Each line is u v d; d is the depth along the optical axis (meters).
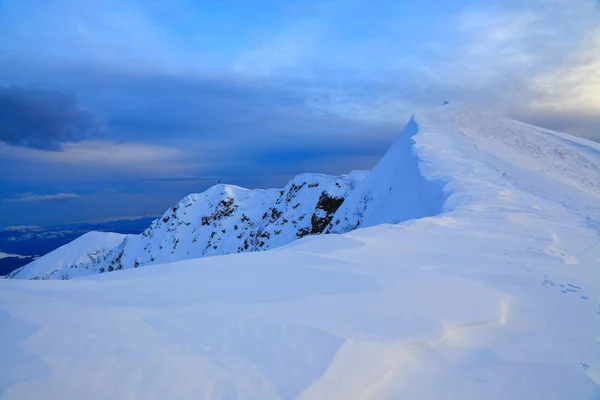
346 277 7.04
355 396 3.34
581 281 7.82
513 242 11.29
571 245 11.40
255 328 4.26
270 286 6.36
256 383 3.18
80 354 3.22
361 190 41.75
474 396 3.67
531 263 9.09
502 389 3.82
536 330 5.34
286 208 86.88
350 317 4.89
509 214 15.45
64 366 3.01
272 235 82.00
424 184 25.16
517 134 45.50
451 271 8.06
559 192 23.41
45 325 3.64
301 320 4.60
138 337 3.74
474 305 5.88
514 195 20.08
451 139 37.38
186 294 5.73
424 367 4.03
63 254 130.75
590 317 5.94
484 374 4.06
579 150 44.69
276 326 4.34
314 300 5.52
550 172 32.28
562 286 7.44
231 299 5.46
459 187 20.95
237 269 7.65
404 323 4.87
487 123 48.56
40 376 2.83
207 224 103.56
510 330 5.26
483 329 5.18
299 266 7.97
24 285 5.69
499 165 29.08
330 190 78.25
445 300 6.00
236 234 96.12
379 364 3.80
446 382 3.83
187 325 4.23
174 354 3.48
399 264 8.48
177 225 105.81
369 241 10.77
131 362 3.21
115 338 3.61
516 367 4.25
